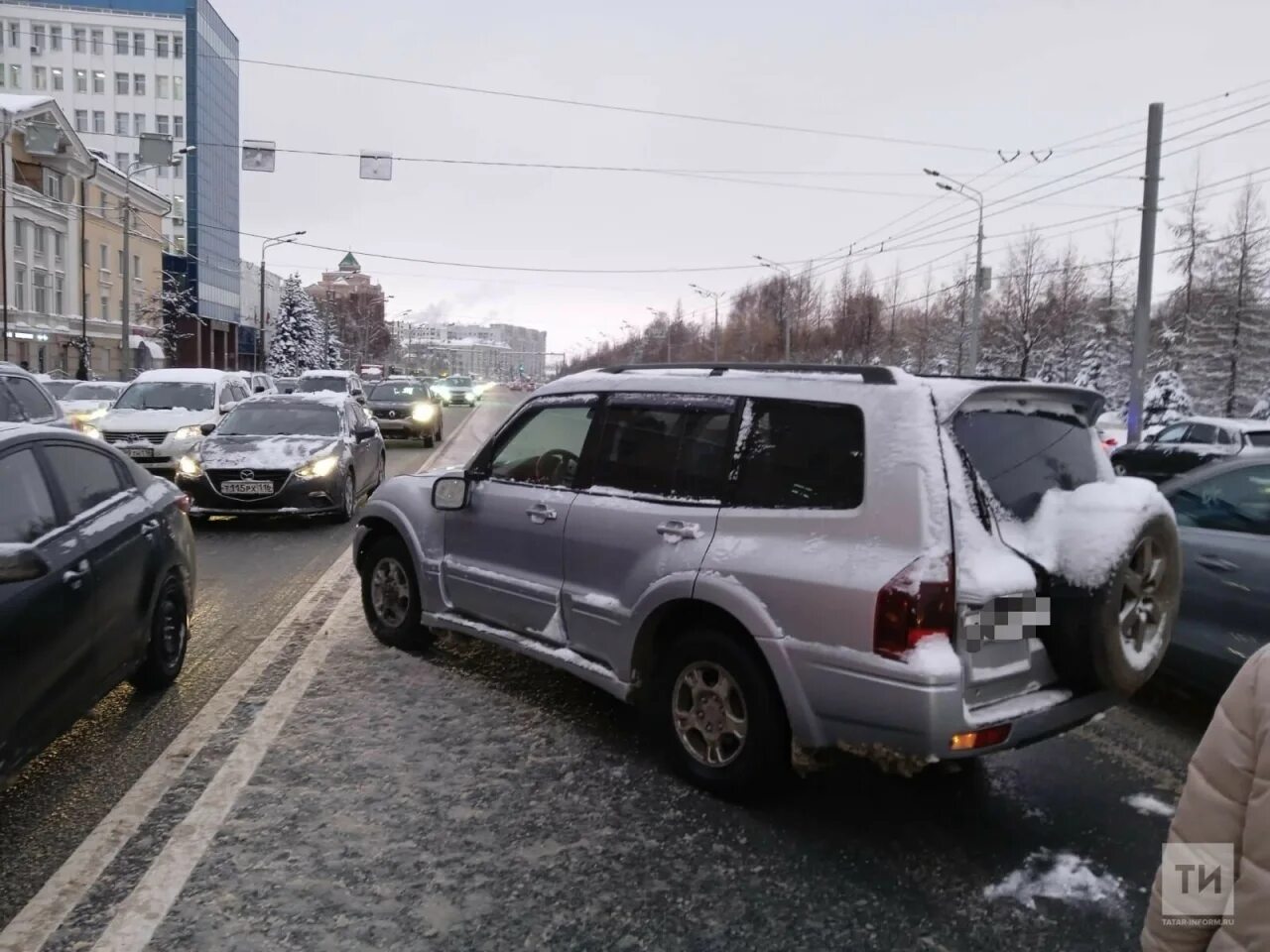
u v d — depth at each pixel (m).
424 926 3.16
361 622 6.94
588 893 3.38
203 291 88.50
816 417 3.92
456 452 22.97
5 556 3.55
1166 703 5.57
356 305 114.00
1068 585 3.65
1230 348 34.16
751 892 3.42
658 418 4.60
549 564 4.96
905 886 3.48
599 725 4.98
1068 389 3.99
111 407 15.27
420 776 4.31
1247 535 5.02
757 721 3.89
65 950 2.99
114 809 3.94
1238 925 1.66
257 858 3.57
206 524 11.39
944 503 3.48
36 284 48.56
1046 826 3.96
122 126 94.56
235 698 5.29
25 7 92.69
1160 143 19.59
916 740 3.39
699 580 4.02
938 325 51.47
